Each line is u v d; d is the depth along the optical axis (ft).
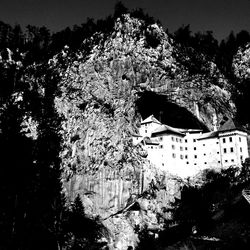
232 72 543.80
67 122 412.16
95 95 430.61
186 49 524.52
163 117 434.71
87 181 372.58
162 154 371.35
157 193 347.97
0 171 219.82
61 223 297.53
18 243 193.06
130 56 442.50
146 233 305.94
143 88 433.48
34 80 472.85
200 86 441.27
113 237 330.95
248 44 565.94
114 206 357.41
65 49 508.12
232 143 355.56
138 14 557.74
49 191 333.83
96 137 393.50
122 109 412.98
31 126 407.23
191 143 378.53
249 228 113.09
